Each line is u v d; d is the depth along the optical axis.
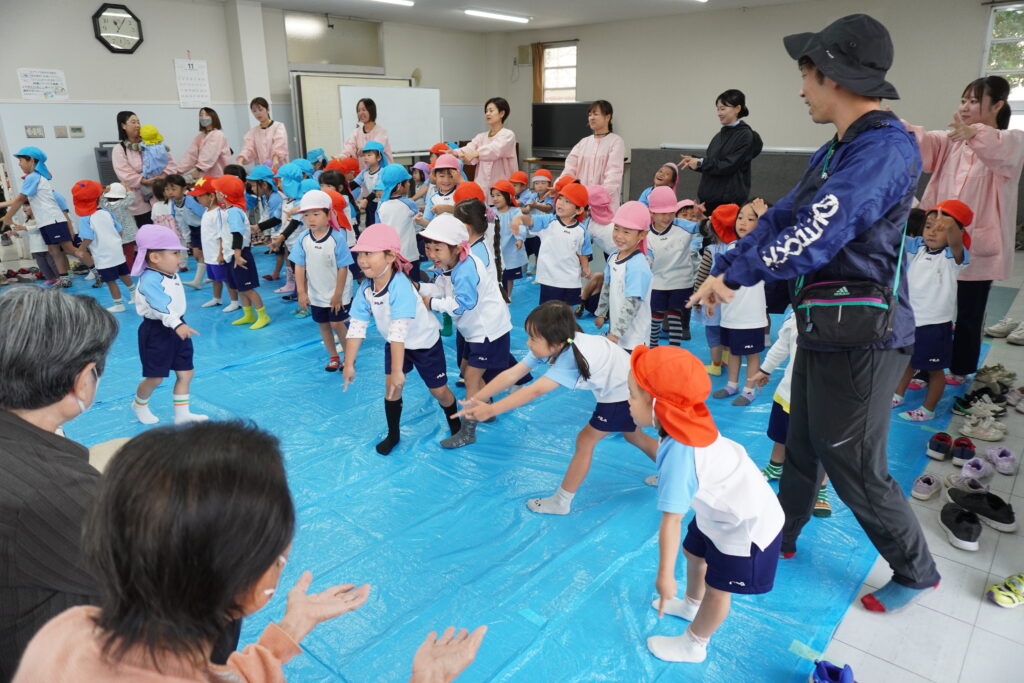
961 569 2.37
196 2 9.07
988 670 1.93
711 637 2.06
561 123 12.70
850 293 1.80
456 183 5.05
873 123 1.72
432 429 3.54
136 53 8.60
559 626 2.11
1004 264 3.61
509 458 3.22
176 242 3.25
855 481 2.00
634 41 11.83
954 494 2.70
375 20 11.46
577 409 3.78
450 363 4.52
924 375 4.02
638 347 1.78
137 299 3.29
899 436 3.38
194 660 0.67
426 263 7.28
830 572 2.37
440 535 2.60
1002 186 3.48
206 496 0.62
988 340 4.80
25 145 7.86
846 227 1.67
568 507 2.73
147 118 8.87
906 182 1.70
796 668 1.94
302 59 10.67
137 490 0.62
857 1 9.59
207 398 3.94
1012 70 8.88
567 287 4.52
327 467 3.13
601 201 4.99
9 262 7.47
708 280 1.86
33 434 1.05
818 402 1.97
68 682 0.65
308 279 4.20
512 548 2.52
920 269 3.31
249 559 0.65
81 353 1.08
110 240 5.49
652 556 2.46
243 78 9.57
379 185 6.36
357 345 3.04
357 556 2.47
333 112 10.87
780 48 10.38
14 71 7.65
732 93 5.03
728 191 5.25
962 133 3.34
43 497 0.98
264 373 4.35
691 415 1.67
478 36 13.34
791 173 9.38
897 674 1.92
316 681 1.90
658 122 11.95
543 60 13.10
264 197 6.98
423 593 2.27
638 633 2.08
